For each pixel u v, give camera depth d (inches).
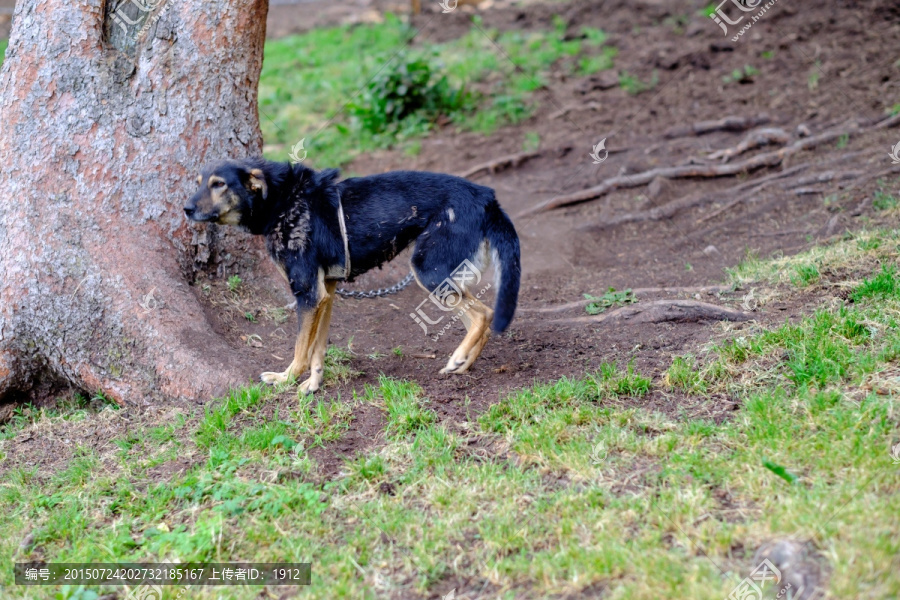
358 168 349.1
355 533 132.1
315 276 171.2
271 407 169.0
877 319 170.2
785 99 345.1
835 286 194.1
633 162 319.3
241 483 144.6
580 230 281.1
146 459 159.2
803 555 112.8
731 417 151.4
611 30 466.9
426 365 187.6
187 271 202.5
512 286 169.3
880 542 111.5
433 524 132.3
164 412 176.2
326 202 171.0
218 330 195.6
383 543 130.4
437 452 149.4
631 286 231.1
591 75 407.2
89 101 191.0
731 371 164.7
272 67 473.7
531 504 134.4
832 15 408.8
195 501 143.3
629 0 492.7
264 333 201.0
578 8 498.9
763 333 175.6
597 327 200.1
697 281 225.9
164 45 197.3
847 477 127.1
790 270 211.0
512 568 120.6
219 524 133.3
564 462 142.6
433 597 118.6
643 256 257.3
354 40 505.7
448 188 174.1
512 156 339.9
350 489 143.6
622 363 177.5
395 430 158.4
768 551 114.9
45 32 190.4
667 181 299.7
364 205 171.9
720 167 300.8
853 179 268.8
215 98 203.6
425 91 393.7
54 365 187.5
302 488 142.3
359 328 212.5
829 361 157.3
